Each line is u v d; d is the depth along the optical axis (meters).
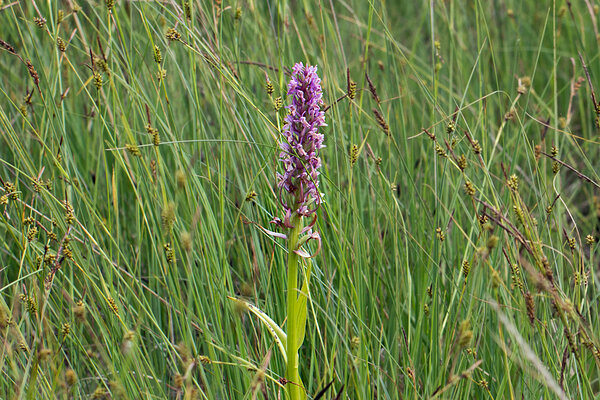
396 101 3.95
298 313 2.37
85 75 3.91
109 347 2.69
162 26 3.62
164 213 2.44
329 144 3.44
